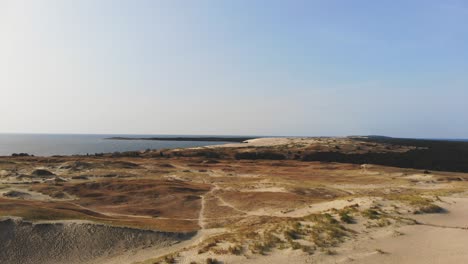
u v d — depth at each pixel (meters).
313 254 14.87
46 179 56.31
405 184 55.28
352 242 16.25
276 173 69.06
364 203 25.98
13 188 47.22
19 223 24.88
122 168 70.19
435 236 16.56
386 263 13.22
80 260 21.98
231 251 16.17
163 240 24.78
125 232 25.12
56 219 26.92
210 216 35.69
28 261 21.92
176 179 59.75
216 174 67.06
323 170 75.06
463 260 12.72
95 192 46.69
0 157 85.25
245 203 40.66
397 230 18.00
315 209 32.31
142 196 44.75
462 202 25.50
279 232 18.61
